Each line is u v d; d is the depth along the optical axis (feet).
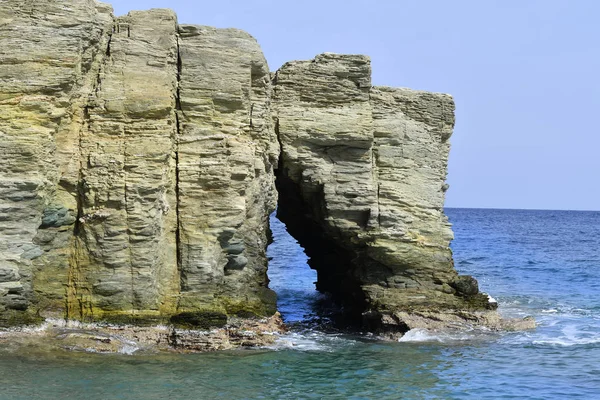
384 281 107.14
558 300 136.98
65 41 81.30
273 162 100.68
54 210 82.17
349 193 104.27
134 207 82.99
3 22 80.43
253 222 96.02
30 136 78.69
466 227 469.98
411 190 107.76
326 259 127.13
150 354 81.35
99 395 66.69
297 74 104.01
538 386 76.13
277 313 100.17
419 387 75.20
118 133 84.69
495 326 103.65
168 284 86.94
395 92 109.09
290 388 73.10
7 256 77.56
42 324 80.43
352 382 76.28
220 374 76.18
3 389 66.69
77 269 83.20
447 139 114.11
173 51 89.30
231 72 91.61
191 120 90.07
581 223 588.09
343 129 103.14
